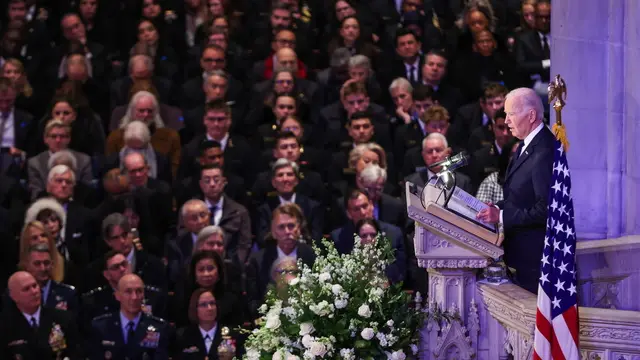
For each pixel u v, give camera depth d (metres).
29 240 14.84
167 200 16.30
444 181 8.22
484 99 17.45
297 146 17.16
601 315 6.98
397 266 14.65
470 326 8.41
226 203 16.08
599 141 9.51
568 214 7.38
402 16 20.47
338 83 18.91
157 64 19.48
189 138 18.09
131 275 14.32
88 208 16.17
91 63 19.36
